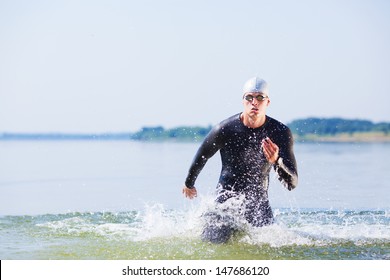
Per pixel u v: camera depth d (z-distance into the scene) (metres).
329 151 39.56
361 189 21.31
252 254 12.08
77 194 21.28
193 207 17.59
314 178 24.19
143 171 28.16
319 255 12.04
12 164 33.25
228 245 12.70
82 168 30.30
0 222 15.49
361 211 17.05
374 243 12.98
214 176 22.91
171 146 49.38
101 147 49.81
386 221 15.48
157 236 13.49
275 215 16.39
